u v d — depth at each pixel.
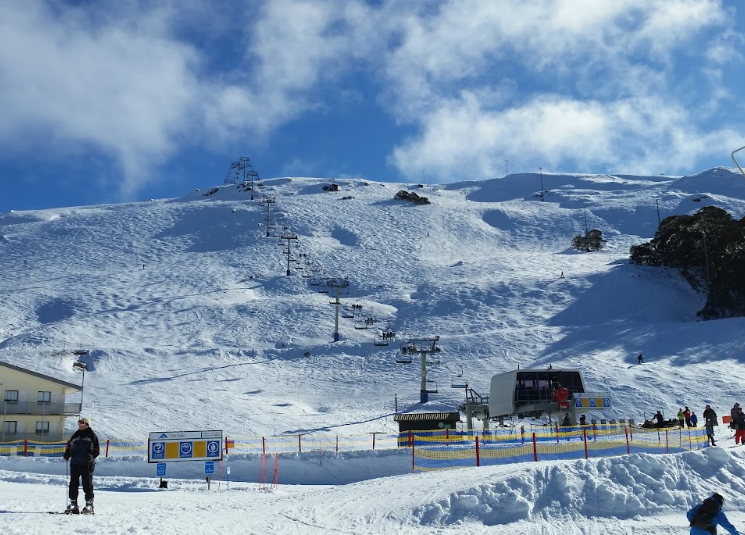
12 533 11.38
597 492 16.02
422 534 14.51
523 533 14.38
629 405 56.16
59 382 50.91
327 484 33.28
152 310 106.50
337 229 166.38
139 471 34.69
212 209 186.50
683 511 15.75
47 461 34.44
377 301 109.75
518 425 48.41
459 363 76.19
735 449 18.06
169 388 69.50
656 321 88.38
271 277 126.81
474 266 127.00
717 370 62.44
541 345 78.88
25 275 141.88
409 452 34.25
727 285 88.69
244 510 16.98
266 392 69.81
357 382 73.12
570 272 111.75
